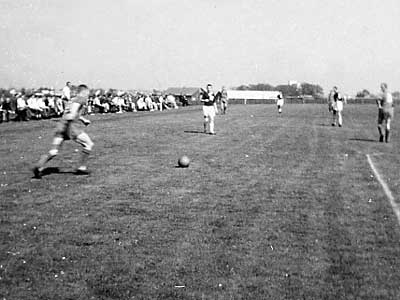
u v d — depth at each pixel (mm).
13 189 13102
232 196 12781
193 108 72438
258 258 8312
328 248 8844
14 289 6996
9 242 8875
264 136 28547
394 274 7707
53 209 11141
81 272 7613
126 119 42188
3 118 36688
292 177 15562
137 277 7465
